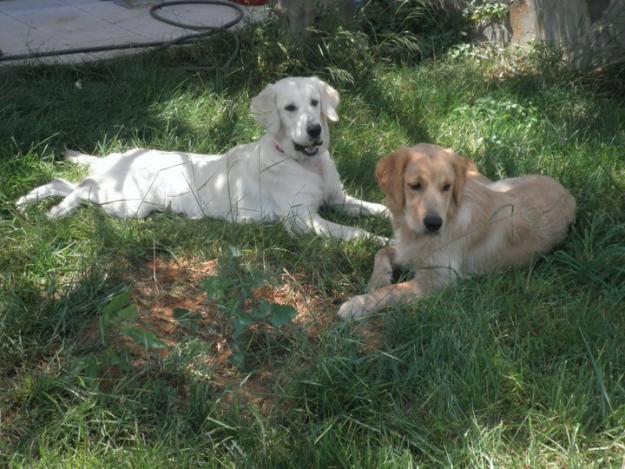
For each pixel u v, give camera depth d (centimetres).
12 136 324
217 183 297
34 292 240
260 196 296
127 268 258
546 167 305
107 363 210
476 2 432
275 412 203
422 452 192
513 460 186
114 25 460
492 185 269
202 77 390
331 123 346
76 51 410
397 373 208
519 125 337
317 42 391
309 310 239
